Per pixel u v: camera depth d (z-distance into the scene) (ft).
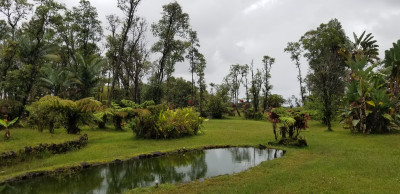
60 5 65.67
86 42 86.79
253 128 52.70
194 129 40.63
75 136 32.17
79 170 20.42
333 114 54.44
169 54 87.45
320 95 52.85
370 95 40.70
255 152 27.20
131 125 38.60
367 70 41.63
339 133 42.83
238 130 47.80
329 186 14.57
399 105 41.83
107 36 85.76
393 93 44.42
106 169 20.84
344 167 18.75
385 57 48.14
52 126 36.76
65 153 26.23
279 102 126.00
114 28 82.23
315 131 48.29
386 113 39.45
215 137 36.83
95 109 37.55
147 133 36.94
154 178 18.48
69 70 73.56
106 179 18.31
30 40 59.82
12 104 50.19
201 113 102.94
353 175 16.66
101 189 16.34
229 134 40.16
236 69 141.49
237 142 32.63
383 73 45.93
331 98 50.26
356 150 25.63
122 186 16.89
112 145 30.73
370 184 14.61
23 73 55.31
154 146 30.42
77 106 36.86
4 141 26.89
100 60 77.15
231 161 23.25
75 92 71.15
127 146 30.40
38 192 15.80
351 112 43.60
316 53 112.98
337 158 22.09
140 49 81.71
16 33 61.46
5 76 57.41
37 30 59.47
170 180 17.94
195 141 33.71
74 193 15.66
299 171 18.17
